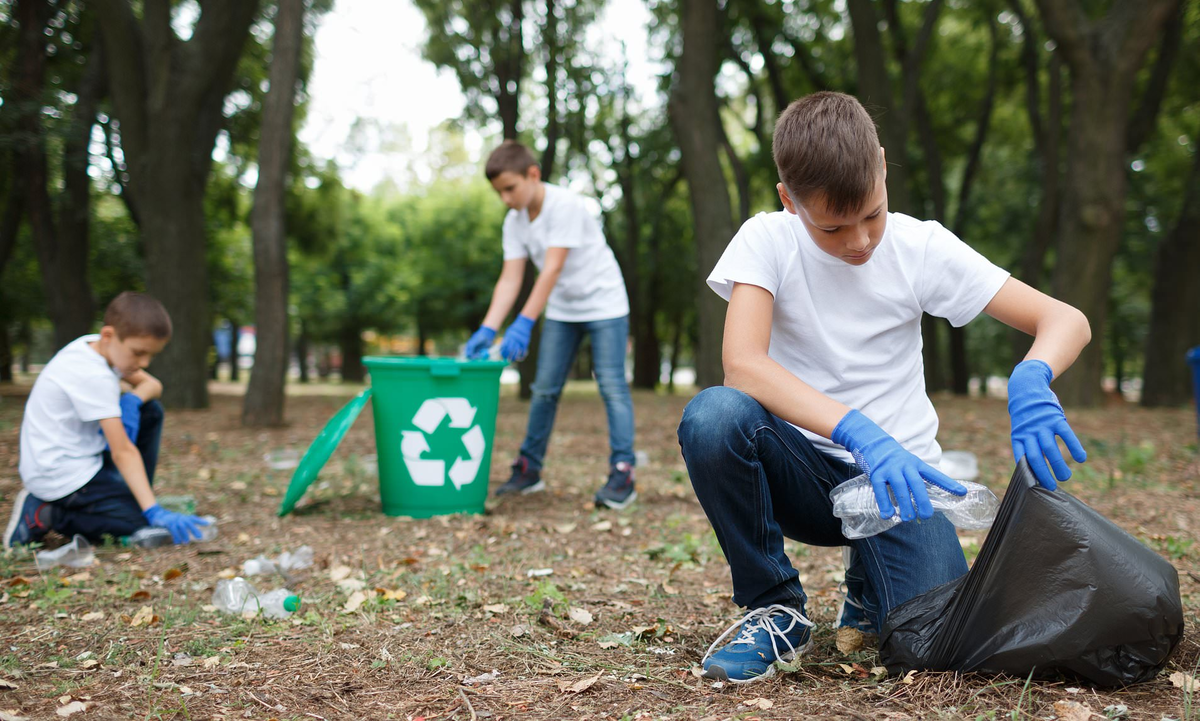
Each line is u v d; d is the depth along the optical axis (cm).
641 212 2230
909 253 201
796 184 170
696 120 1117
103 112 1414
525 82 1789
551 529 399
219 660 222
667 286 2311
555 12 1606
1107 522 183
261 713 187
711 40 1118
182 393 1127
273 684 205
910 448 207
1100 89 1054
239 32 1103
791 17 1656
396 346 4559
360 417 1038
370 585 303
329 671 215
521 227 470
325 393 1922
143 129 1127
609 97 1834
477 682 206
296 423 962
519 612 268
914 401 211
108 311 371
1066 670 177
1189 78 1556
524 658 223
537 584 299
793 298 204
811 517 212
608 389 468
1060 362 186
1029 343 1569
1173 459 627
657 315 2698
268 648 233
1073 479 521
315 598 287
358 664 220
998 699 173
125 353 372
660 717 180
